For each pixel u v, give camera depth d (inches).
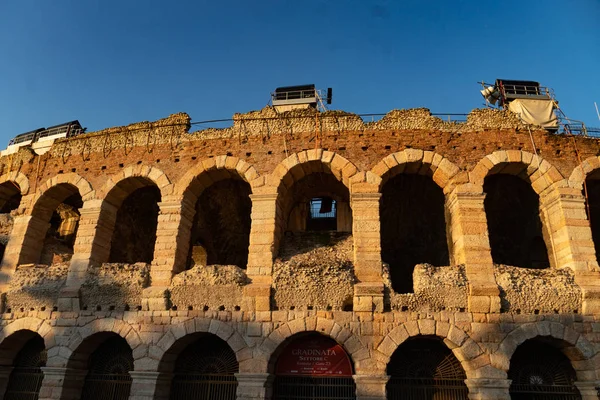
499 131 897.5
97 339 853.2
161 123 1000.2
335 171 891.4
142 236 1197.1
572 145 888.9
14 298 894.4
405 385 759.7
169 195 916.6
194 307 807.7
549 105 1037.2
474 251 794.2
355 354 733.3
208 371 828.0
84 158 1013.2
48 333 848.9
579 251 797.9
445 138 892.6
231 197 1155.9
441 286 761.6
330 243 929.5
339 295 772.0
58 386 813.2
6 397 901.8
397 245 1201.4
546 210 875.4
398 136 899.4
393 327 746.2
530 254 1044.5
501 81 1093.8
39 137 1243.2
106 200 958.4
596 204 1018.1
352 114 925.8
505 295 758.5
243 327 775.1
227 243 1273.4
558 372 775.1
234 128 953.5
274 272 808.3
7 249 973.2
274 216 856.3
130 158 978.7
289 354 789.9
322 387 772.0
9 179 1056.2
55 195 1027.9
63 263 939.3
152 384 771.4
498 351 725.3
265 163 906.1
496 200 1089.4
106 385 859.4
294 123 933.8
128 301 838.5
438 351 782.5
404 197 1115.9
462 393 746.8
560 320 744.3
